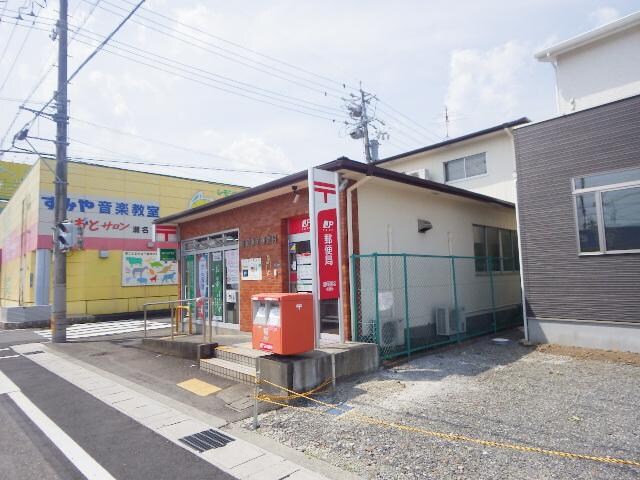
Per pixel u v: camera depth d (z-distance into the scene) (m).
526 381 6.38
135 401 5.98
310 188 6.95
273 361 5.98
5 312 16.23
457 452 4.05
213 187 24.27
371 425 4.82
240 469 3.84
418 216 10.02
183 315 12.35
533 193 9.26
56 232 12.30
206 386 6.55
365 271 8.27
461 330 9.98
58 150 12.66
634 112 7.99
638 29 10.34
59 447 4.42
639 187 7.83
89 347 10.95
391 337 8.38
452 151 15.54
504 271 13.35
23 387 6.96
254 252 9.62
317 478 3.63
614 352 7.78
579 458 3.84
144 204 21.30
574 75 11.29
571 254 8.62
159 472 3.82
